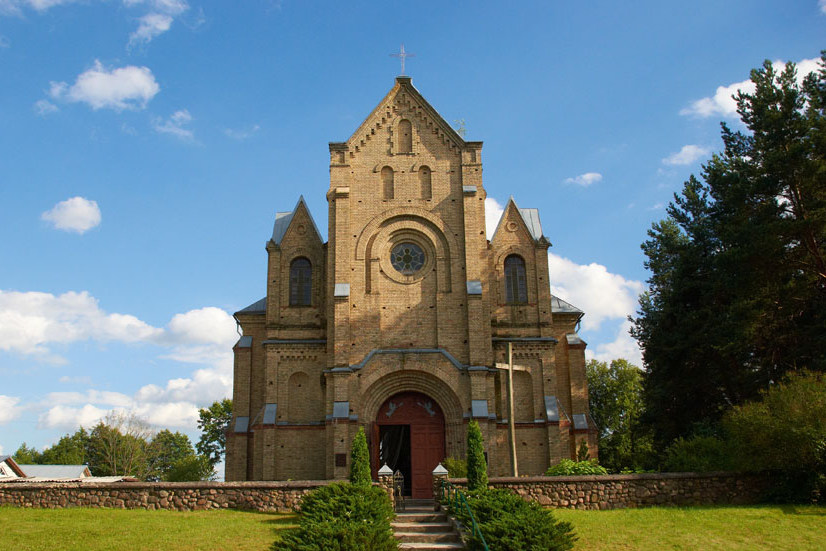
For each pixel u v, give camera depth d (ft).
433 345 134.21
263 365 151.12
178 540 72.18
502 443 139.13
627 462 215.92
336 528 63.82
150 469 341.00
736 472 88.48
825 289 117.91
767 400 88.53
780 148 121.70
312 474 136.26
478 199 141.90
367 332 133.90
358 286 136.77
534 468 138.31
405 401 134.31
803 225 111.96
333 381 130.00
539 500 88.48
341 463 124.67
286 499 88.74
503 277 150.41
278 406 139.44
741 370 134.00
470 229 139.23
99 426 309.22
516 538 62.49
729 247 128.36
